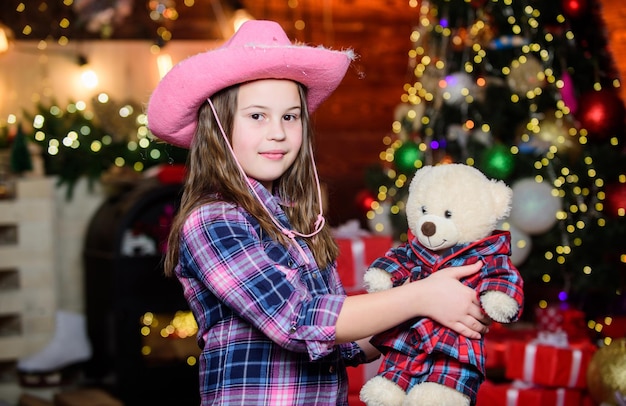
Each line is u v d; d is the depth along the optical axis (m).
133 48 5.21
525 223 3.45
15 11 5.02
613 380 2.76
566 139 3.64
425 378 1.61
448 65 3.91
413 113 4.03
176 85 1.66
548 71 3.69
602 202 3.68
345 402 1.75
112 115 4.66
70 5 5.11
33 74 5.05
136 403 3.96
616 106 3.62
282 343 1.51
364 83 5.70
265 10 5.56
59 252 4.51
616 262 3.81
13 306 4.30
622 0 3.67
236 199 1.64
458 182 1.67
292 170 1.81
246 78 1.64
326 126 5.67
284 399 1.61
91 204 4.54
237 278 1.55
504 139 3.82
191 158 1.72
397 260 1.72
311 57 1.65
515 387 3.06
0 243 4.45
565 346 3.06
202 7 5.35
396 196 3.96
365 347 1.83
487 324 1.58
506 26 3.79
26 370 4.22
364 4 5.68
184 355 4.11
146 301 3.99
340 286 1.84
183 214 1.67
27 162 4.34
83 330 4.38
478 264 1.58
